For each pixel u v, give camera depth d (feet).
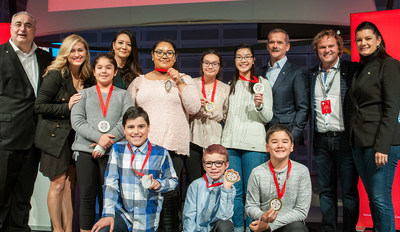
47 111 8.34
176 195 8.80
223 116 9.64
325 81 9.07
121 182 7.43
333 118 8.82
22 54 8.80
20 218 8.89
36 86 8.98
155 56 9.00
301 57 23.25
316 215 12.23
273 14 13.52
